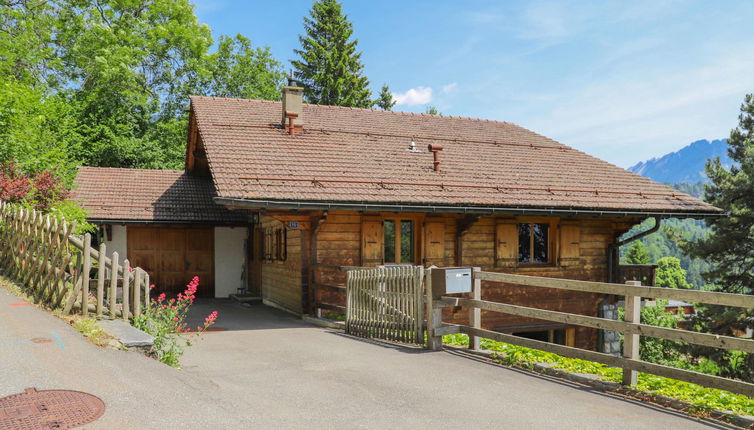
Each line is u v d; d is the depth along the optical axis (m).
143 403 5.05
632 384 6.36
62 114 24.83
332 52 47.62
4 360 5.67
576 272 16.52
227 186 12.02
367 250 13.97
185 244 19.20
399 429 4.99
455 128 20.06
